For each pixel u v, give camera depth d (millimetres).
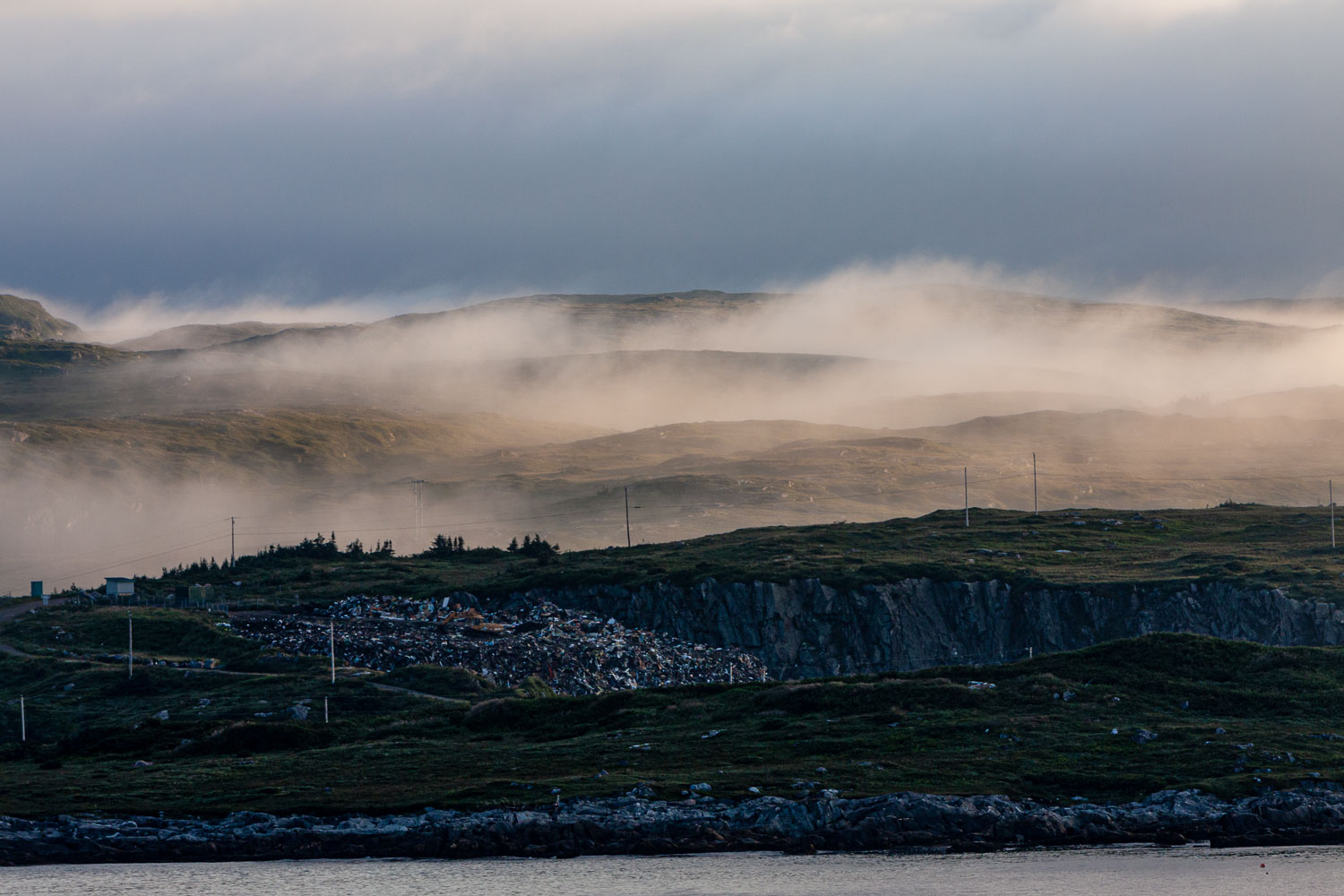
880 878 174500
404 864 185625
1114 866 176875
